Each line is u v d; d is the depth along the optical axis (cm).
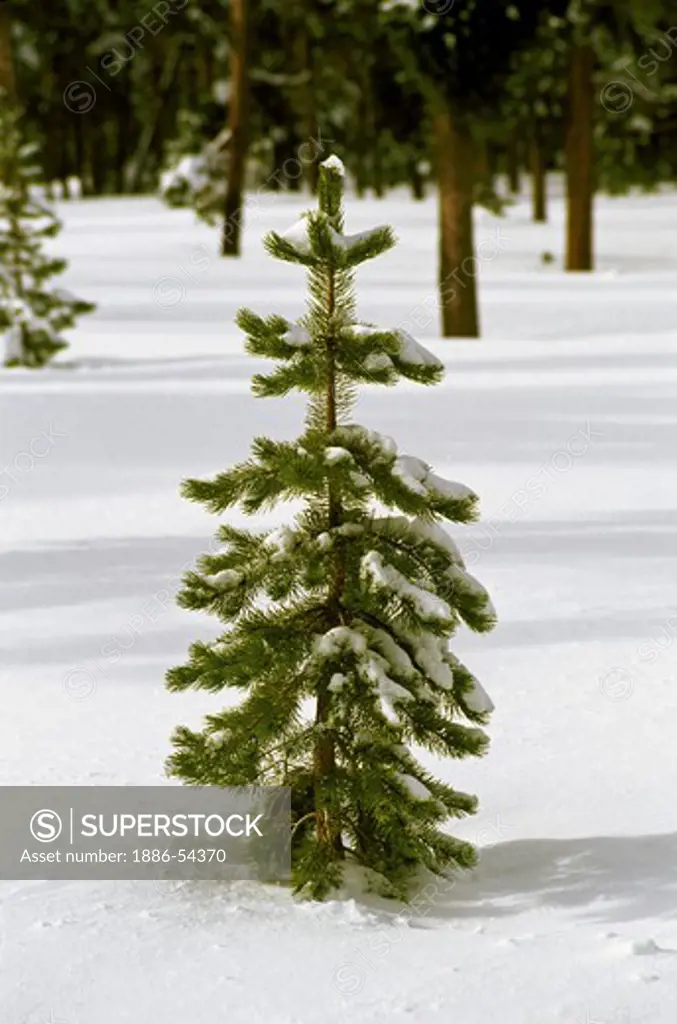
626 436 1750
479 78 2848
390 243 593
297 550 596
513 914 568
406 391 2139
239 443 1750
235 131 4425
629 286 3653
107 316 3219
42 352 2541
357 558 601
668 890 582
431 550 605
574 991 498
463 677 603
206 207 4988
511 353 2595
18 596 1093
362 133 6494
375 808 587
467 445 1702
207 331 2958
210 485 598
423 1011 488
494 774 724
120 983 509
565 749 758
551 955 527
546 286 3716
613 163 5556
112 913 566
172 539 1264
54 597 1088
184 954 532
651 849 625
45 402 2067
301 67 6297
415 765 605
